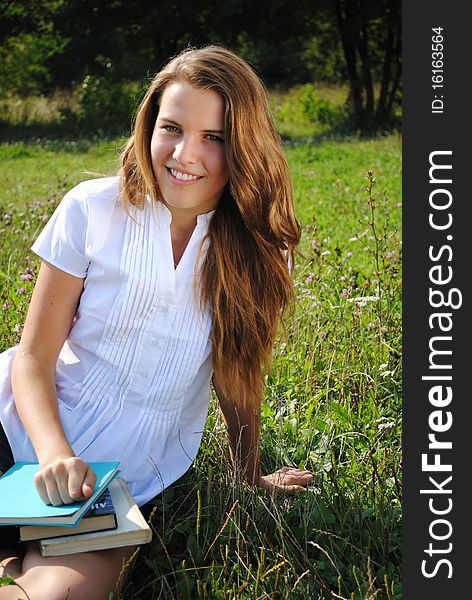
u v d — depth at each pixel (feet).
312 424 10.96
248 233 8.84
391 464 9.85
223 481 9.33
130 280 8.45
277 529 8.48
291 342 12.91
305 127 71.67
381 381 12.02
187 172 8.16
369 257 18.74
